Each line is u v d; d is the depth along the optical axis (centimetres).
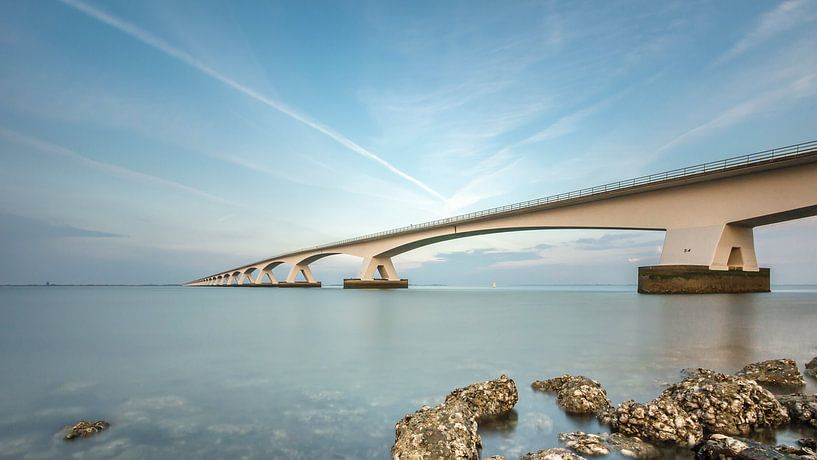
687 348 1355
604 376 1005
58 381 1023
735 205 3453
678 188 3825
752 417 670
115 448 612
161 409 793
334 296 6338
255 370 1123
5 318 2820
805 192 3058
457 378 1020
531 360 1221
